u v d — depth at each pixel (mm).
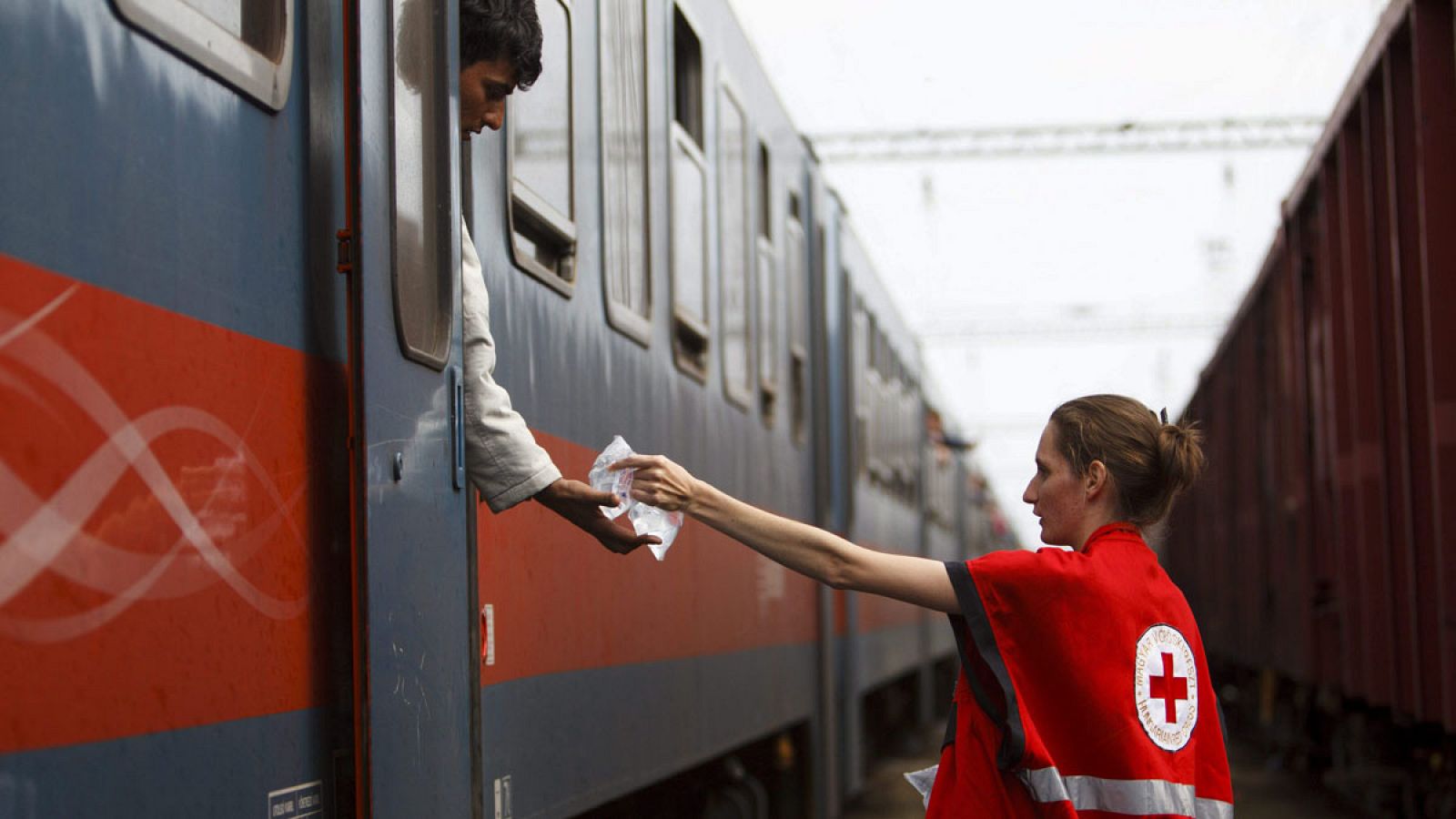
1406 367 8797
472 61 3650
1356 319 10750
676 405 6523
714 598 7297
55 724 2045
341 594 2949
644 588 5914
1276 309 15992
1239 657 20344
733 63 8125
